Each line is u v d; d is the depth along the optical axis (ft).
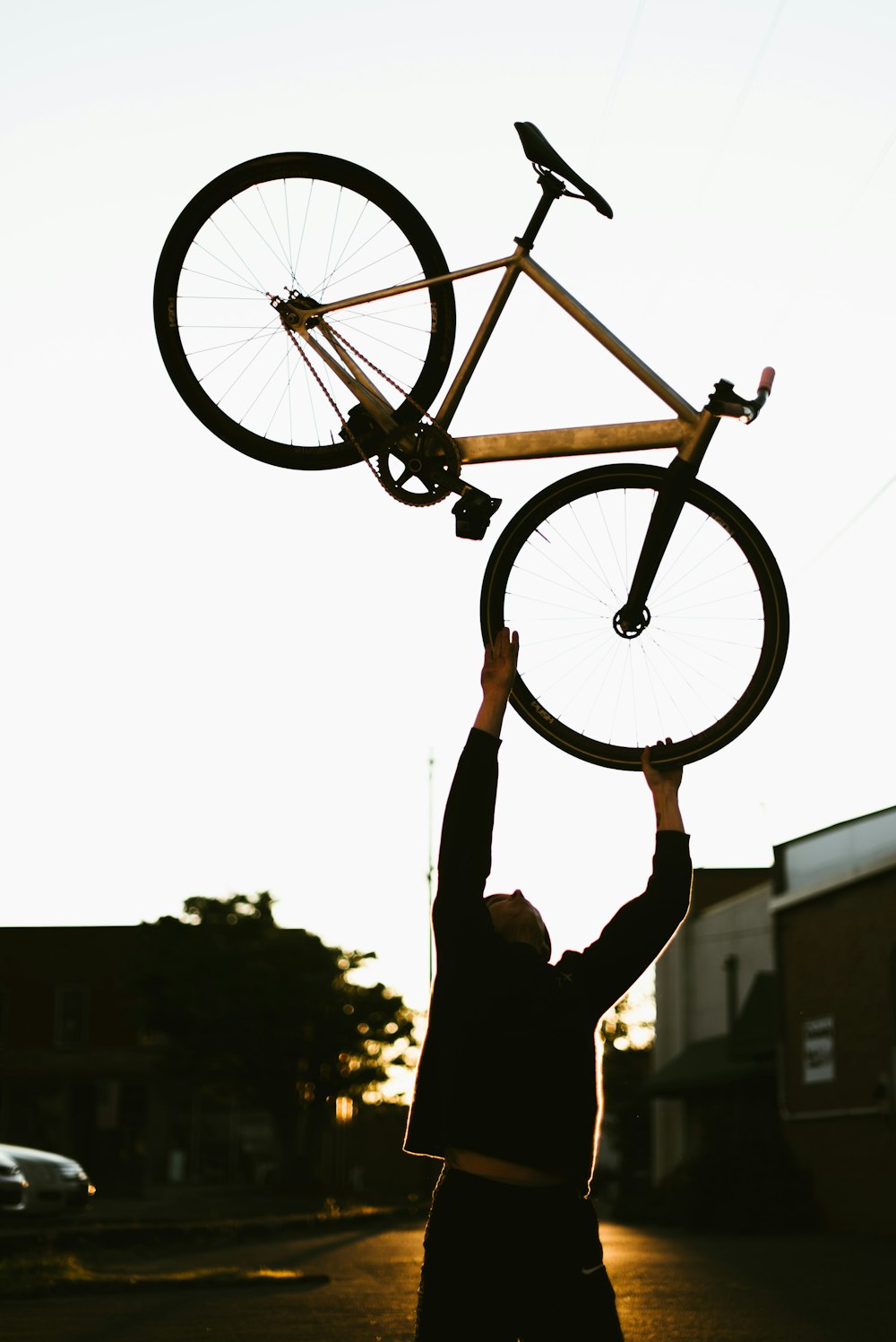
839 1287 36.73
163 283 15.31
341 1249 53.26
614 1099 161.38
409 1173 189.37
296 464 15.05
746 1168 68.39
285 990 124.47
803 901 69.92
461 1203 10.60
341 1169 158.71
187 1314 30.42
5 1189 57.26
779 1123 73.77
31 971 157.48
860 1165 62.64
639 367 14.60
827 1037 66.90
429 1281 10.62
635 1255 48.60
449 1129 10.75
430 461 14.57
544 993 10.93
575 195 14.96
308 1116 129.90
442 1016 11.09
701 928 105.19
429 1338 10.50
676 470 14.42
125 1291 36.19
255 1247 54.65
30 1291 35.09
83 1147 152.66
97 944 157.99
